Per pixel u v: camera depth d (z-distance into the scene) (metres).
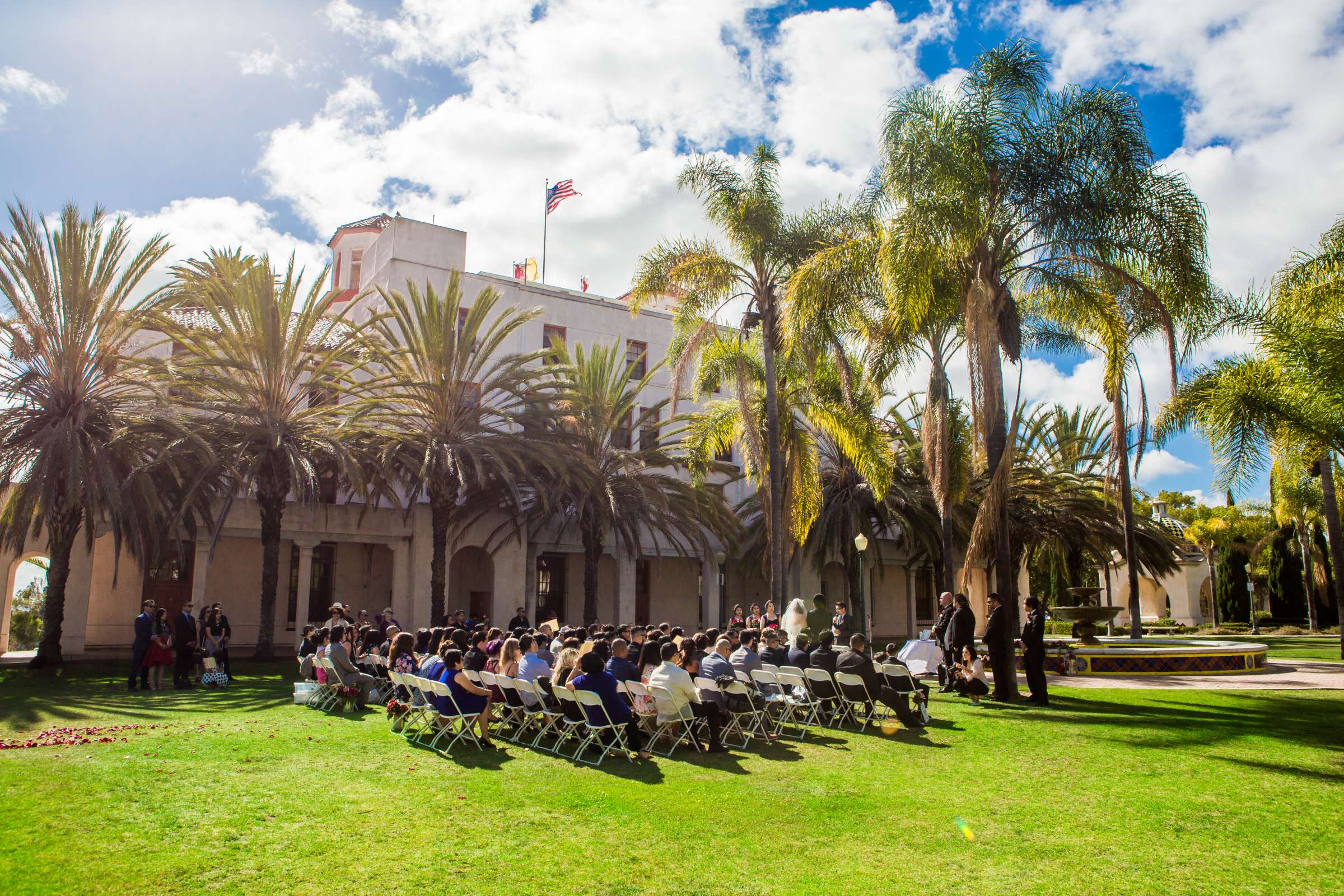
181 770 8.98
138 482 20.73
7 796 7.84
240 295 22.56
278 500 23.61
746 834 7.02
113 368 21.73
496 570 30.25
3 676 19.16
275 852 6.47
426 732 11.23
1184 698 15.21
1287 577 46.66
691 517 29.61
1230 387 14.16
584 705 9.89
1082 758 9.98
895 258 15.48
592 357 29.31
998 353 15.61
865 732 11.73
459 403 25.38
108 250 21.27
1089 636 24.41
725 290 21.59
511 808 7.72
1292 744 10.70
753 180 21.45
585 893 5.73
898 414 32.50
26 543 24.92
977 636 39.75
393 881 5.91
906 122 15.65
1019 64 15.91
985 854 6.53
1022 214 16.11
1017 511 33.00
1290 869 6.15
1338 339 13.39
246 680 18.84
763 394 24.39
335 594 31.38
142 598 28.52
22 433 20.75
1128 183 15.10
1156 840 6.83
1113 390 16.38
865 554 32.69
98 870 5.98
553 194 40.09
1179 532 46.34
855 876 6.07
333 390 24.77
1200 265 15.02
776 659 13.32
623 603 32.81
